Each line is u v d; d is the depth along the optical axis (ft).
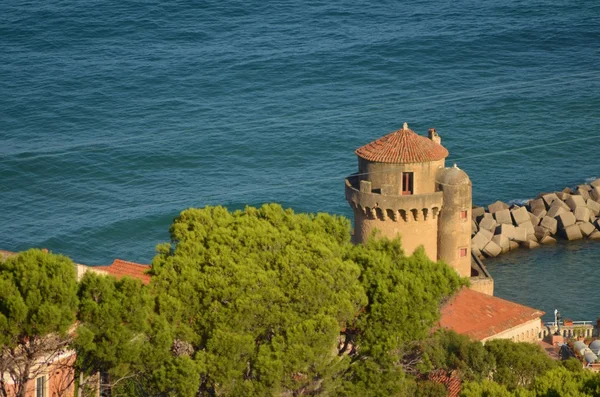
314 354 599.57
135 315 582.76
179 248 651.66
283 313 615.16
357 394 619.67
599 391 590.96
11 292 559.79
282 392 614.75
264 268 642.63
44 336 561.43
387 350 623.77
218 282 618.44
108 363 582.35
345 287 631.97
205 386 614.34
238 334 605.31
